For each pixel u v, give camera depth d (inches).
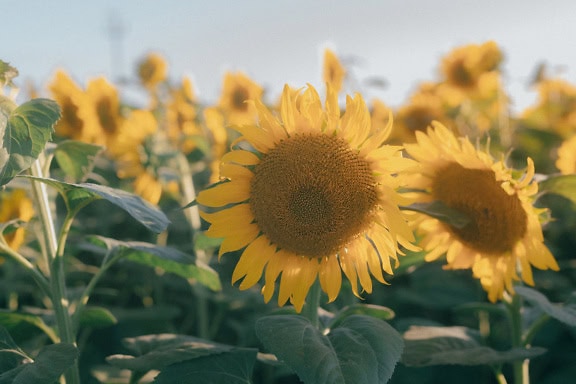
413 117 73.5
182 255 32.7
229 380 28.8
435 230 33.3
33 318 30.9
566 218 66.2
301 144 28.3
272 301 48.5
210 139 59.9
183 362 29.3
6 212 42.0
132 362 29.0
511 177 30.4
